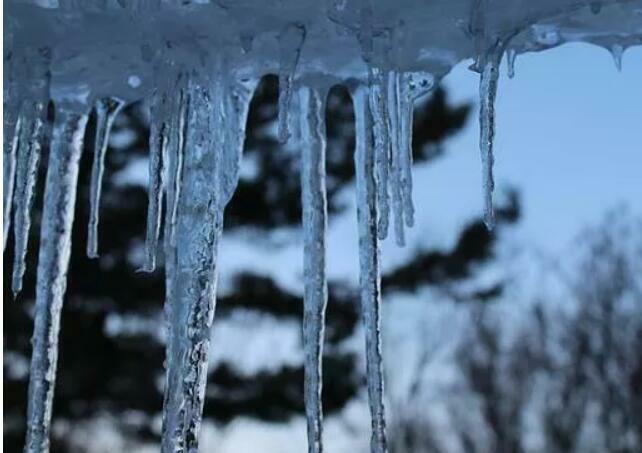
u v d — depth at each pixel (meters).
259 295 5.40
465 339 10.76
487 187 2.14
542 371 10.96
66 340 5.39
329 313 5.41
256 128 5.30
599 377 10.79
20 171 2.24
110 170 5.30
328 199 5.39
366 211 2.23
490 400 10.85
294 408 5.41
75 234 5.31
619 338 10.80
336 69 2.22
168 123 2.21
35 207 4.76
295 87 2.25
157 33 2.13
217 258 2.20
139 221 5.40
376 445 2.19
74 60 2.20
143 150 5.33
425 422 10.62
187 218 2.20
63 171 2.32
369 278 2.23
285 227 5.45
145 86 2.25
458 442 10.85
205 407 5.35
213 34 2.13
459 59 2.15
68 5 2.11
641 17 2.08
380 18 2.08
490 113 2.13
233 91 2.21
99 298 5.41
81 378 5.39
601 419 10.71
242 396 5.34
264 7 2.08
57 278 2.33
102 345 5.45
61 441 5.71
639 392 10.49
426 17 2.08
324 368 5.26
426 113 5.27
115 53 2.19
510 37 2.10
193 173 2.20
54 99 2.29
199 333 2.19
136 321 5.55
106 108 2.30
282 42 2.12
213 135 2.19
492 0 2.05
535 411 10.96
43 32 2.15
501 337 10.91
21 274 2.25
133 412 5.57
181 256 2.20
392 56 2.14
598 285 11.05
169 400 2.18
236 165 2.21
